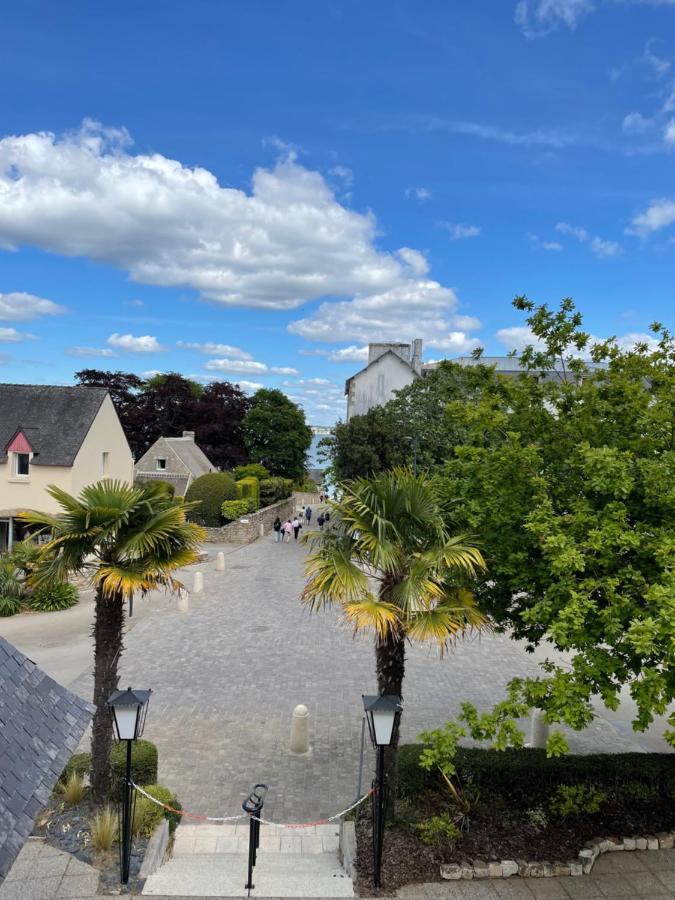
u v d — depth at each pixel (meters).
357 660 17.91
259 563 32.84
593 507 8.63
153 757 10.12
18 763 5.61
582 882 8.11
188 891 7.63
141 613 22.25
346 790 11.25
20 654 6.93
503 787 9.71
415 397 37.88
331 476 37.38
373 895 7.73
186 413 67.81
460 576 9.12
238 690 15.59
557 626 7.09
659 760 10.24
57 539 8.84
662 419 8.87
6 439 33.34
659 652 7.14
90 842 8.48
